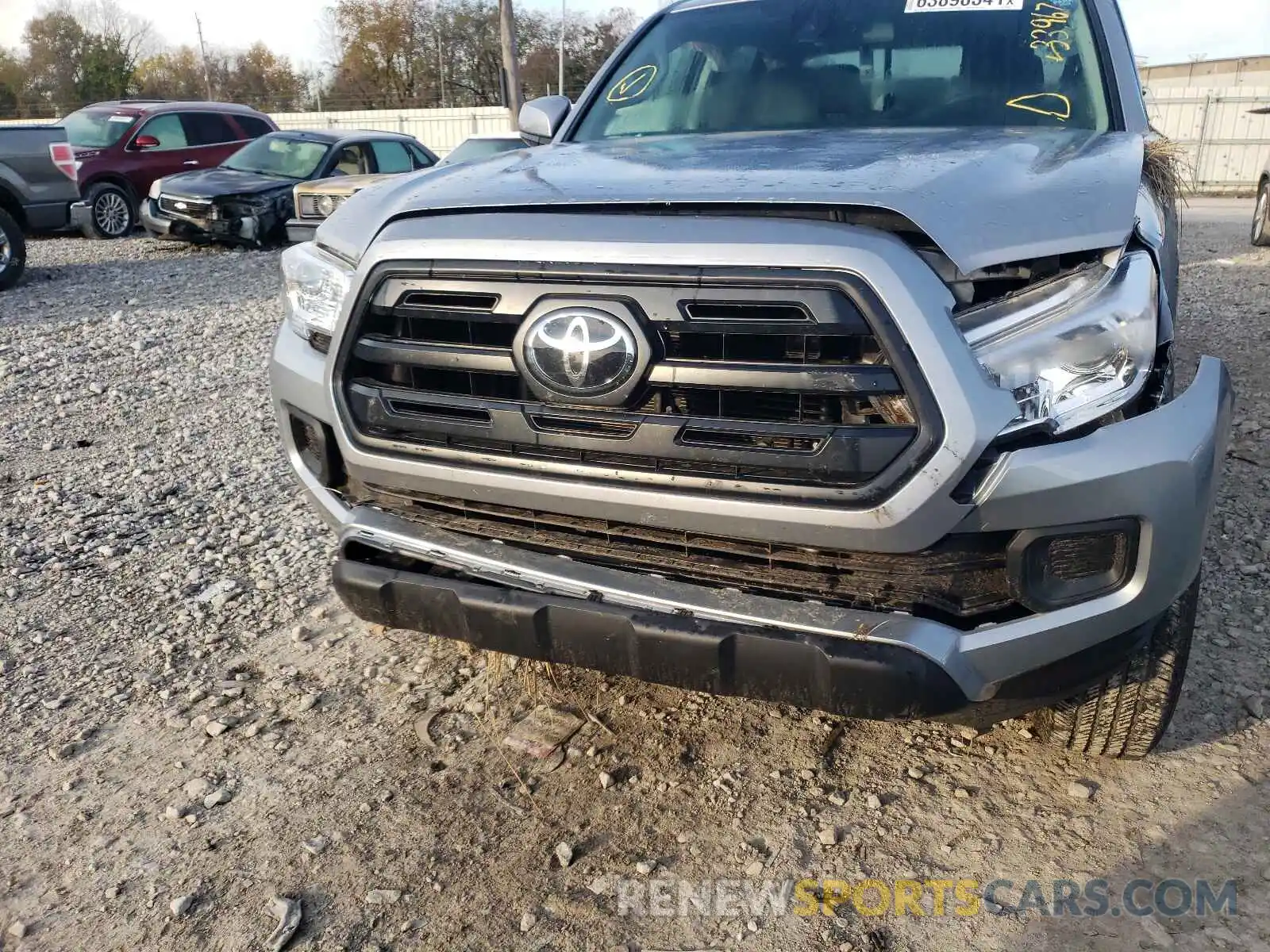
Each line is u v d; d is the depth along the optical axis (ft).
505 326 7.21
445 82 159.63
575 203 7.24
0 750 9.27
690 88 11.98
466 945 7.08
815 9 12.33
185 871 7.79
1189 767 8.63
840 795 8.50
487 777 8.80
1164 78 117.60
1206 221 53.47
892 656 6.56
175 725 9.62
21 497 15.44
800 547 6.91
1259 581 11.64
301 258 9.04
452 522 8.04
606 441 7.01
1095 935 7.04
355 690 10.16
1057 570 6.79
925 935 7.10
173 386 21.76
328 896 7.51
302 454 9.18
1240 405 17.69
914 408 6.32
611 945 7.07
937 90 11.07
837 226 6.56
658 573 7.34
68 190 35.27
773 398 6.70
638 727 9.45
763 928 7.18
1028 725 9.23
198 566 12.98
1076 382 6.58
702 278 6.57
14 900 7.52
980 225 6.69
